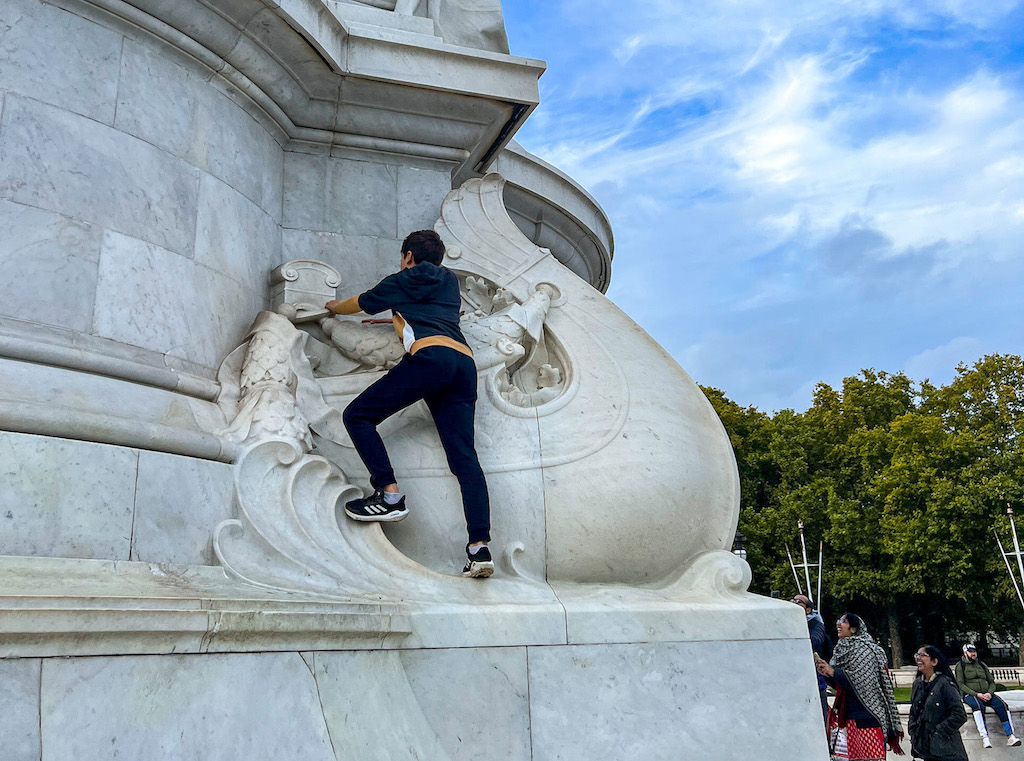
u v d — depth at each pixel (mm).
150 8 4293
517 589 4055
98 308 3809
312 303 4891
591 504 4395
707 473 4672
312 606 3086
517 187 7184
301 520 3895
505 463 4426
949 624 35344
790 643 4184
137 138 4195
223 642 2711
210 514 3662
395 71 5270
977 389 35250
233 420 4055
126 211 4047
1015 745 9375
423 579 3902
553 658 3799
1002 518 29141
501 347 4762
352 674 3195
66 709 2283
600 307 5156
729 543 4645
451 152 5797
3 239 3594
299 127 5434
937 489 30219
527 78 5629
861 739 6488
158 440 3580
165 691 2518
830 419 36906
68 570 2994
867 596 32719
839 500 33438
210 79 4719
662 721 3879
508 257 5387
